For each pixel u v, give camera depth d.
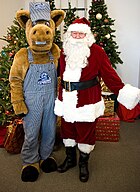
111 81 1.70
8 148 2.24
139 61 3.58
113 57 2.94
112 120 2.53
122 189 1.78
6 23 3.30
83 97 1.68
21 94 1.75
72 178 1.92
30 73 1.70
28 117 1.79
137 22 3.41
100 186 1.82
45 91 1.75
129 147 2.47
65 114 1.73
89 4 3.43
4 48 2.57
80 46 1.61
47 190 1.77
